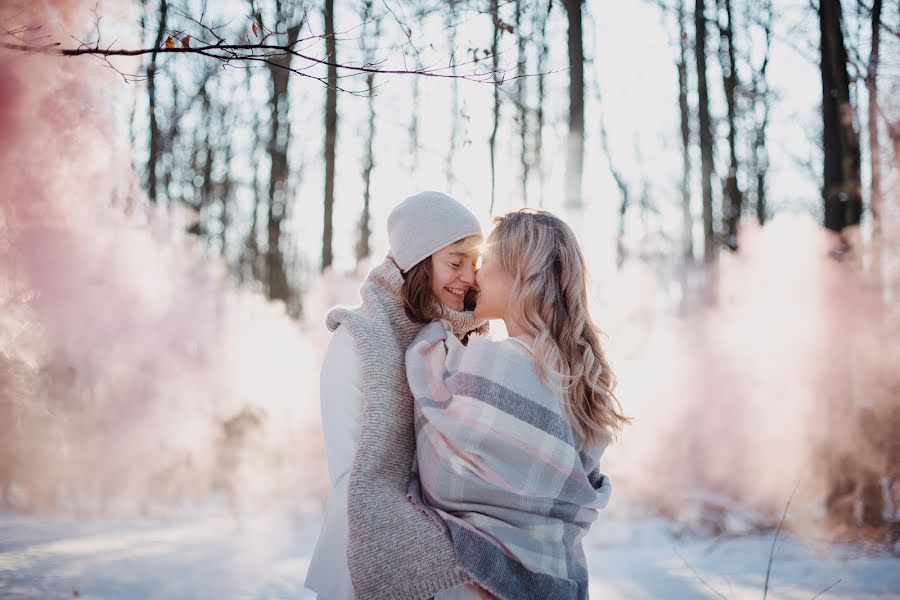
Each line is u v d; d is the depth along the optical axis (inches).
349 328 79.0
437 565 67.6
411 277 83.3
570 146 314.7
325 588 72.9
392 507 70.6
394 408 75.9
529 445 69.1
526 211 80.4
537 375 71.0
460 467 70.1
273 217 480.1
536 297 74.3
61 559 183.9
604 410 75.3
